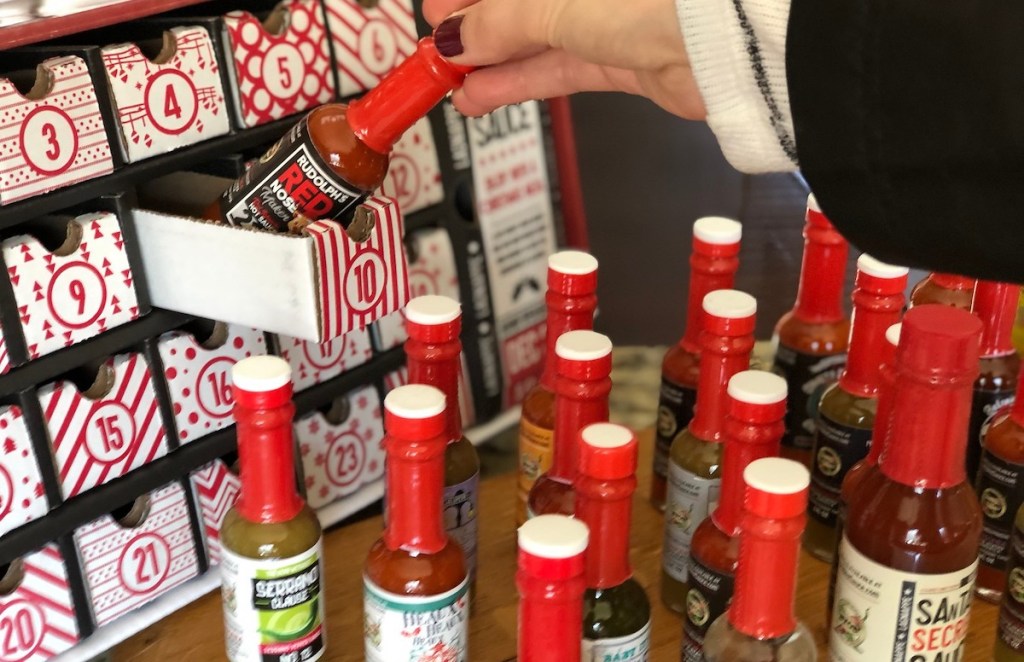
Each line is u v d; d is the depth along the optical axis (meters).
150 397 0.70
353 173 0.62
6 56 0.66
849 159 0.48
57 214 0.68
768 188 1.23
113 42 0.73
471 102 0.71
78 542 0.67
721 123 0.52
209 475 0.74
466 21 0.60
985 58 0.44
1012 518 0.71
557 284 0.71
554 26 0.58
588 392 0.62
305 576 0.64
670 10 0.54
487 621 0.72
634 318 1.25
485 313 0.93
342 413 0.83
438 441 0.58
